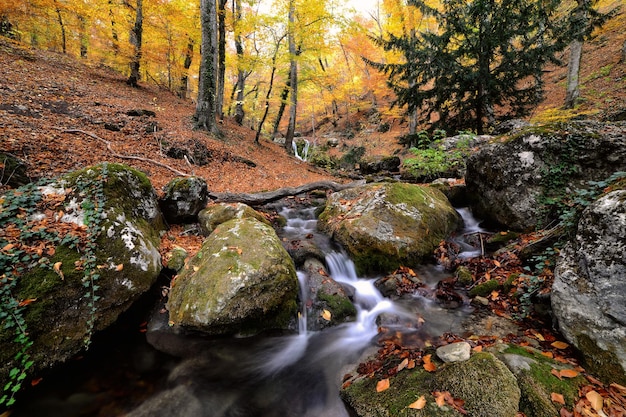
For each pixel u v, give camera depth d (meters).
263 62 13.66
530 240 4.57
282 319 3.85
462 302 4.00
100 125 8.79
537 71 10.03
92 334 3.21
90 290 3.32
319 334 3.87
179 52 17.83
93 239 3.59
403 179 10.74
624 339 2.35
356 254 5.17
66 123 8.05
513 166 5.24
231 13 15.72
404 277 4.69
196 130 11.98
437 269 4.95
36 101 8.54
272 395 2.99
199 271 3.85
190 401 2.89
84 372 3.12
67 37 17.25
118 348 3.46
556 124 5.18
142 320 3.83
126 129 9.12
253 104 20.17
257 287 3.65
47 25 14.86
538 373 2.41
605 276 2.55
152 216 4.93
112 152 7.44
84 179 4.08
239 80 19.86
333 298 4.20
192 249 4.90
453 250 5.27
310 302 4.20
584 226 2.86
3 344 2.68
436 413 2.21
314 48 14.18
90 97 10.58
